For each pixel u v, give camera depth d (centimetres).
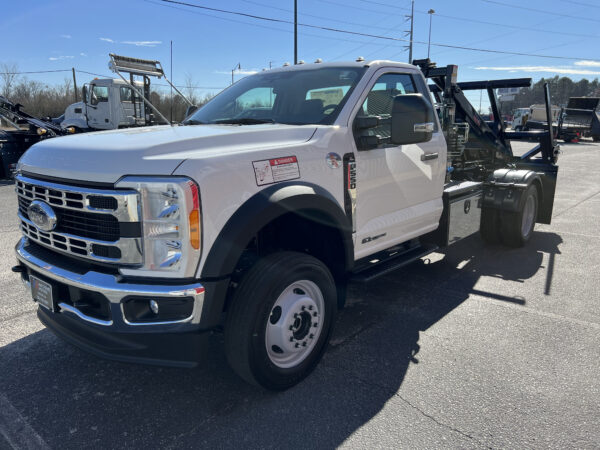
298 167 293
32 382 302
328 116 342
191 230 238
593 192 1111
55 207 267
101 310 257
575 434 251
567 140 3322
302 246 340
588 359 330
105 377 309
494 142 688
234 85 444
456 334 370
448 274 516
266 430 255
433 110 446
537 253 599
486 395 287
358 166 344
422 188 425
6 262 530
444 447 241
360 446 242
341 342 357
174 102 2475
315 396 287
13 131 1205
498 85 656
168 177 237
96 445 244
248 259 305
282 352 288
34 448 241
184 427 258
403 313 412
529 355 335
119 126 1808
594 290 466
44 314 309
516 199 571
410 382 301
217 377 309
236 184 255
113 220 244
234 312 264
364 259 395
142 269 242
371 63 378
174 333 243
